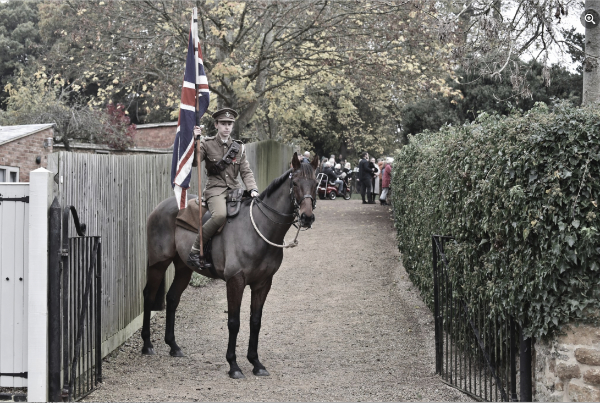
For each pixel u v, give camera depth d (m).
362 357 7.54
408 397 5.96
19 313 5.46
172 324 7.65
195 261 6.92
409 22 15.98
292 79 18.70
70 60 19.95
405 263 11.94
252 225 6.69
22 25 40.94
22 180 16.16
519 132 5.38
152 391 6.00
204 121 26.17
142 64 17.88
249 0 16.69
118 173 7.76
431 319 9.21
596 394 4.82
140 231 8.79
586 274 4.88
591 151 4.81
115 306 7.66
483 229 5.89
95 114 20.45
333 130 39.19
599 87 8.04
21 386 5.45
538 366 5.32
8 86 24.25
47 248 5.41
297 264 13.46
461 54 8.86
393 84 18.23
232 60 17.05
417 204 9.92
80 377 6.16
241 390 6.11
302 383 6.43
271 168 24.00
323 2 16.88
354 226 18.23
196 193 12.39
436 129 20.84
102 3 17.55
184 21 16.94
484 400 5.78
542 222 4.96
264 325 9.18
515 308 5.36
